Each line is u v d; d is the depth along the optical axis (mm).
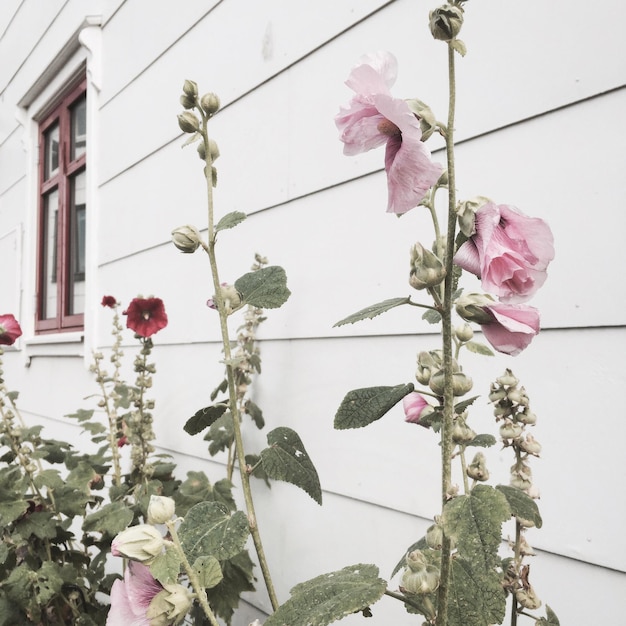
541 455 1220
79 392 3316
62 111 3885
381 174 1614
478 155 1369
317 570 1751
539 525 941
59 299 3836
